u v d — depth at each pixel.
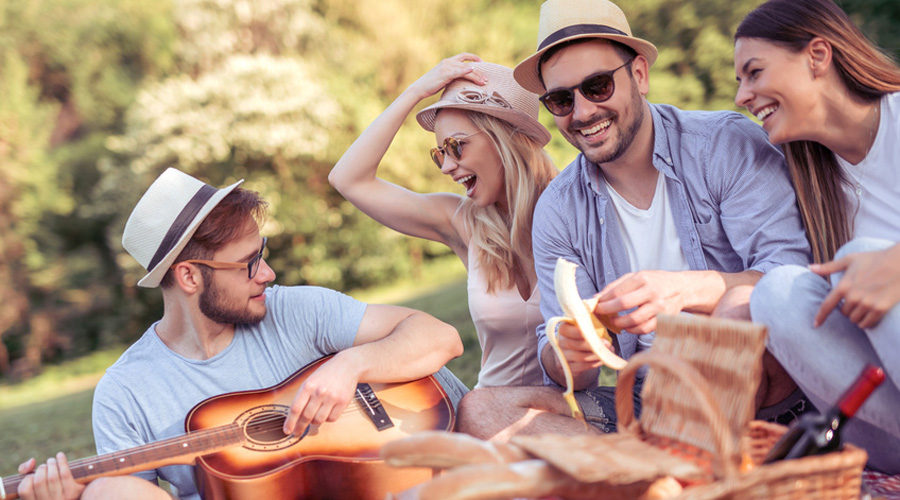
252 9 16.08
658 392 1.41
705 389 1.26
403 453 1.35
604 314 1.83
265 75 14.84
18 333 15.88
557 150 12.81
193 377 2.33
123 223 15.39
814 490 1.29
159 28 17.59
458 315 8.33
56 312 16.06
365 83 16.06
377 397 2.34
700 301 1.93
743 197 2.22
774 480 1.25
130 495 1.91
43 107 17.27
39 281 16.05
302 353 2.46
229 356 2.38
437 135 2.88
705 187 2.28
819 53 1.96
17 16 17.94
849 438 1.83
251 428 2.18
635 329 1.85
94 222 16.78
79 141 17.86
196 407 2.24
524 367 2.83
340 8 16.80
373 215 3.05
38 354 15.77
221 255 2.25
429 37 16.23
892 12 9.55
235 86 14.79
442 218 3.01
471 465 1.28
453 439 1.36
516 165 2.76
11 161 16.45
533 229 2.54
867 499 1.40
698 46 11.97
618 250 2.39
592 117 2.22
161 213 2.27
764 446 1.49
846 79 1.98
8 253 15.96
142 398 2.28
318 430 2.20
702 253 2.30
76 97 17.94
